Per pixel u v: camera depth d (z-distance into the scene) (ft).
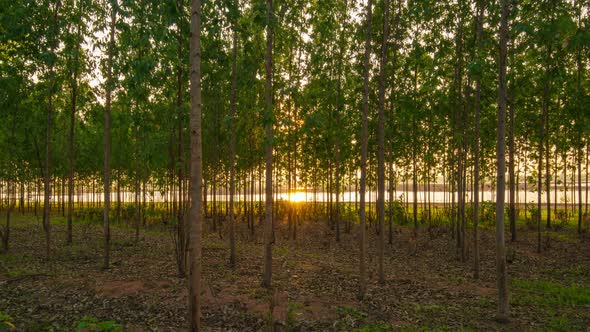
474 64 25.04
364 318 25.26
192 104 17.65
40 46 34.50
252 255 46.32
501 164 24.98
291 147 63.31
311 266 40.88
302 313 25.61
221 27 23.52
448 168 66.54
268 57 31.32
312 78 50.80
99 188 104.53
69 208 50.11
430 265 43.47
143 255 44.27
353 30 45.57
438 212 88.63
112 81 33.86
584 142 60.49
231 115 38.11
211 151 60.13
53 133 58.65
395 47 41.39
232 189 40.24
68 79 39.50
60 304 26.13
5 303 25.84
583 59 41.73
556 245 52.60
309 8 38.70
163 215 79.30
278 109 55.67
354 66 43.47
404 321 24.97
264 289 30.94
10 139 44.65
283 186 93.04
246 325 23.72
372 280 35.55
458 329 23.48
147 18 22.45
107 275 34.35
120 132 63.82
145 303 26.61
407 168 68.69
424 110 44.50
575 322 24.81
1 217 83.71
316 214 89.20
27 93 38.93
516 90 38.60
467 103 42.22
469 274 38.78
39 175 78.07
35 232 59.57
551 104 49.83
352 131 52.42
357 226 75.77
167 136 36.86
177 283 31.60
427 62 43.11
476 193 37.11
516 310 27.30
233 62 36.83
